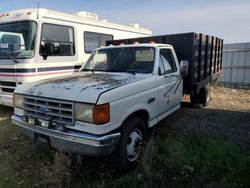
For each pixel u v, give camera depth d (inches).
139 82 168.4
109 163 160.1
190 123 255.0
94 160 172.7
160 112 199.3
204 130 233.3
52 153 180.7
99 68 219.5
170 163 165.9
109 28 394.9
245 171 154.9
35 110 156.6
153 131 204.4
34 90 158.6
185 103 349.1
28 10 278.5
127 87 155.0
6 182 152.5
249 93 469.1
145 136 175.8
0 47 278.7
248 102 379.6
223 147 186.9
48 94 149.7
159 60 202.2
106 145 136.8
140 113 174.6
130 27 450.3
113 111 142.3
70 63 319.0
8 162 177.0
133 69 203.2
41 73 277.4
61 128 143.3
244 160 167.5
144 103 172.1
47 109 149.9
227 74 570.6
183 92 271.0
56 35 298.0
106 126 137.6
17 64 264.2
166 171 158.4
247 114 295.9
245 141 206.5
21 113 169.8
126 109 153.1
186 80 267.0
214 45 357.4
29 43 268.5
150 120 183.8
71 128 141.9
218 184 144.3
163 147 186.1
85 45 345.4
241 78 551.8
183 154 175.9
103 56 224.5
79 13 345.4
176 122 258.4
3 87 281.9
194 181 148.0
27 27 271.1
